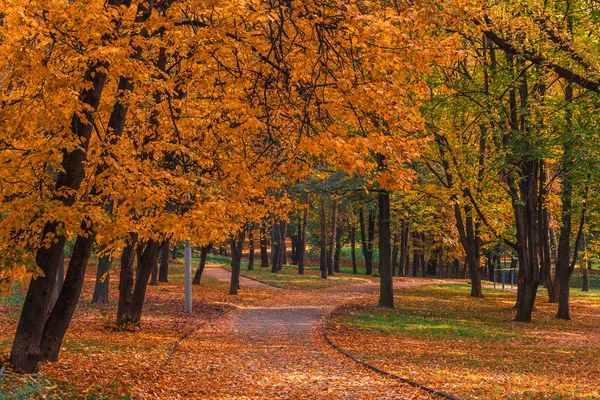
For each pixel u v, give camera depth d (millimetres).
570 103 18266
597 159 16781
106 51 7656
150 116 11664
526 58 16406
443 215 44312
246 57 9219
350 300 31469
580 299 40812
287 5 7770
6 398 6734
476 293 36406
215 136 11352
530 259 25062
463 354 16141
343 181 26703
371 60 7848
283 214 14617
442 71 21656
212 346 16438
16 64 7621
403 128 8609
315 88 8289
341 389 11336
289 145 10883
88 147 9242
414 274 66000
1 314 18469
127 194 8789
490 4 15781
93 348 13188
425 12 8992
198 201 9508
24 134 7938
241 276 48875
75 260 10336
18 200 7957
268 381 12055
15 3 7594
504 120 21797
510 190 25156
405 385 11609
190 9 8984
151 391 9984
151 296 29016
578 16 17531
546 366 14398
